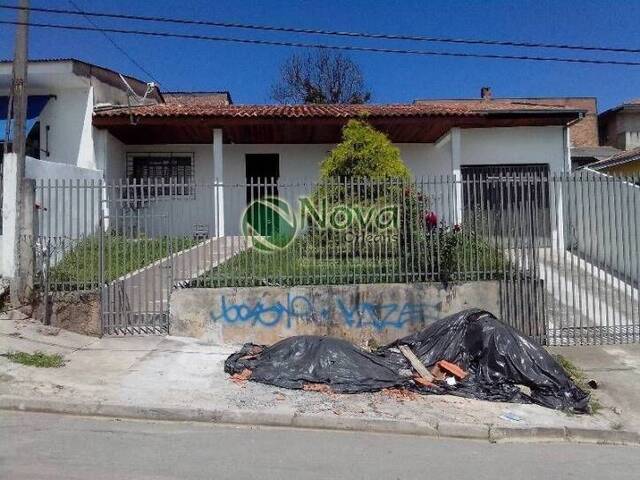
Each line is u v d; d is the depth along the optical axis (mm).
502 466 4855
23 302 8398
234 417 5703
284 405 6008
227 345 8312
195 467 4422
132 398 5965
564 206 9844
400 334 8539
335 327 8484
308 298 8484
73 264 8602
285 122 13047
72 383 6324
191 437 5199
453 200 8875
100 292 8477
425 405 6266
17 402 5703
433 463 4840
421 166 15438
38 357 7008
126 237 8656
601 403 6664
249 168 15648
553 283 8984
